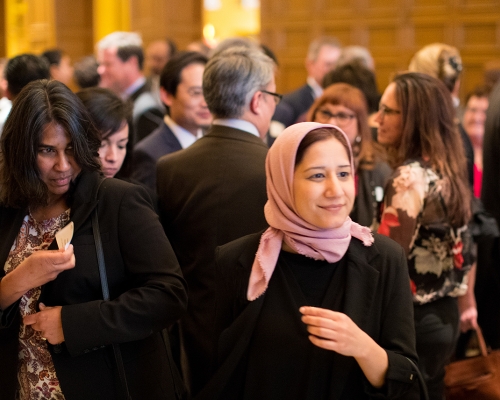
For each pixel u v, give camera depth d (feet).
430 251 12.88
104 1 60.34
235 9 70.90
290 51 47.52
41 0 61.82
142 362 10.67
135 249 10.46
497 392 14.06
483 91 25.35
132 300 10.14
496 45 40.22
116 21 60.03
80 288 10.25
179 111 18.90
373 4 44.27
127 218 10.50
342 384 8.93
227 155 13.16
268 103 13.76
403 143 13.69
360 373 9.04
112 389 10.37
